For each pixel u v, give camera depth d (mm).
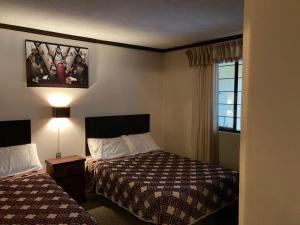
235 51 3793
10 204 2277
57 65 3787
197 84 4402
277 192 641
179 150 4898
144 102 4887
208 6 2617
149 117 4965
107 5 2594
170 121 5062
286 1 599
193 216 2551
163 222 2459
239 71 4020
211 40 4191
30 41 3525
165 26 3379
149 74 4926
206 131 4281
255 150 691
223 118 4344
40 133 3686
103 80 4305
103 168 3471
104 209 3340
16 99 3469
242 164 735
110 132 4387
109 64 4363
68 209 2180
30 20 3123
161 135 5184
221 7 2648
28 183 2816
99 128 4254
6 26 3314
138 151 4246
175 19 3061
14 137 3432
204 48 4211
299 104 583
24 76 3516
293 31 588
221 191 2889
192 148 4566
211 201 2752
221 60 3994
